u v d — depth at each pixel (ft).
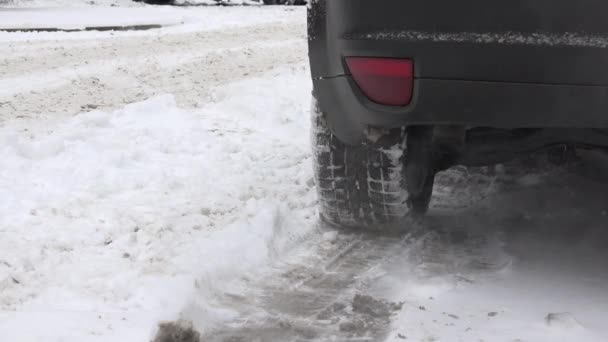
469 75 10.80
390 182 13.10
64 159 19.35
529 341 9.83
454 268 12.61
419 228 14.32
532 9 10.29
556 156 17.72
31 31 48.96
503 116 10.94
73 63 34.24
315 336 10.39
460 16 10.61
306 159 19.62
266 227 14.01
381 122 11.78
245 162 19.20
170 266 12.28
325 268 12.90
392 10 10.99
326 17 11.92
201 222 14.58
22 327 10.19
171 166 18.94
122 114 24.30
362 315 10.99
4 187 16.87
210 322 10.84
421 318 10.61
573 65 10.35
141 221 14.65
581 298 11.26
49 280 11.91
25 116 23.88
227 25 53.06
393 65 11.19
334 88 12.12
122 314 10.69
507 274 12.26
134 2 77.82
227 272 12.44
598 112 10.55
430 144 13.41
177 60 35.42
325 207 13.93
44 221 14.70
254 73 32.55
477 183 17.10
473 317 10.64
